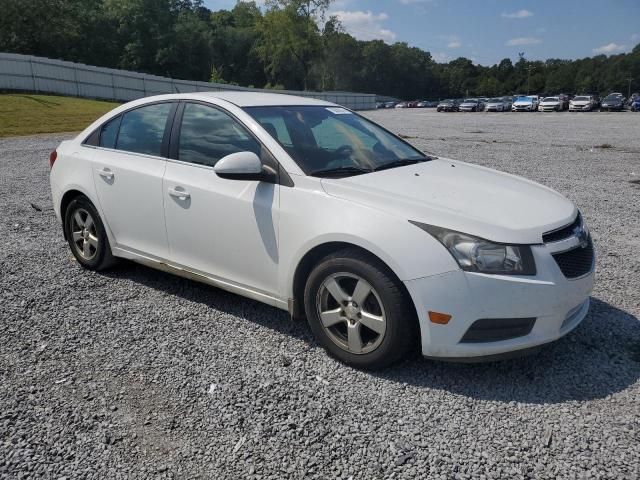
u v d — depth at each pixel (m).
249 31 98.56
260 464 2.54
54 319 4.09
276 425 2.82
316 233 3.35
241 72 96.94
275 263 3.63
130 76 42.78
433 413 2.91
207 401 3.04
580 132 22.95
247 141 3.86
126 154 4.61
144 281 4.87
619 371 3.30
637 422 2.81
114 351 3.61
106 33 76.25
